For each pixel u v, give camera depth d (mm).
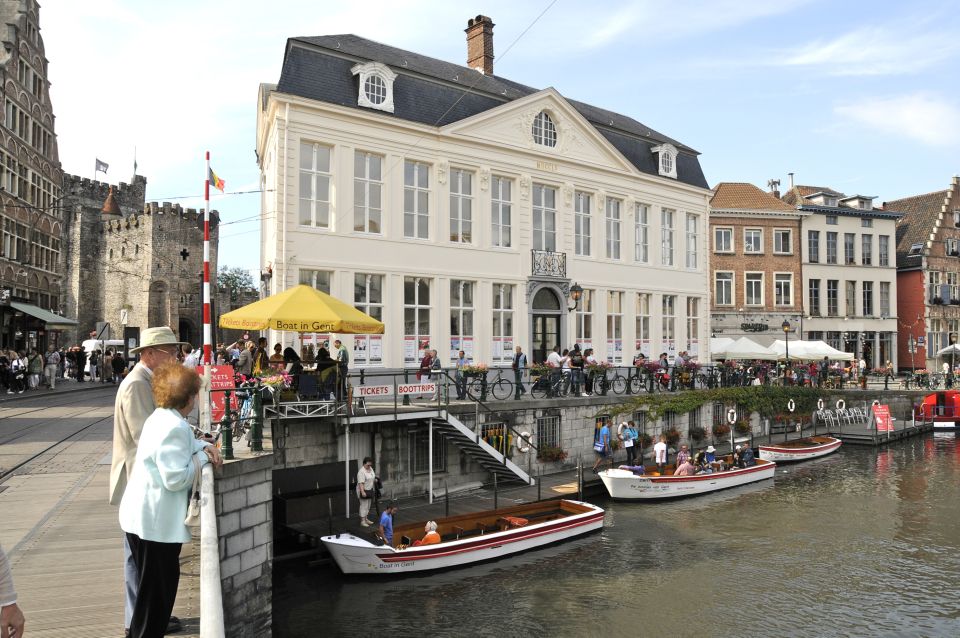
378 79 20547
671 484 19812
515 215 23656
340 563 12867
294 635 10930
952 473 24250
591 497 19469
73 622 5840
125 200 59562
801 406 30891
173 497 3680
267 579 8828
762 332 41125
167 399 3756
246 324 13375
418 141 21188
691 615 12039
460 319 22141
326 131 19312
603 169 26172
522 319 23562
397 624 11367
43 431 15258
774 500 20172
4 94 27203
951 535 16828
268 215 21438
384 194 20531
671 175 28828
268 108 19516
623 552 15227
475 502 16797
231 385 11195
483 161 22750
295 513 14312
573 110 25000
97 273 56156
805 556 15203
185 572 7516
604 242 26391
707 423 25938
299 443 14703
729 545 15883
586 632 11312
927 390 37406
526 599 12531
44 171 31891
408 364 20828
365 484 14609
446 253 21750
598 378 23047
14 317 27859
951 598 12977
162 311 52688
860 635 11445
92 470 11508
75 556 7547
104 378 30234
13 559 7438
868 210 44156
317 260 19031
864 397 34906
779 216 41750
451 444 17781
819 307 42719
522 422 19422
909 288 48281
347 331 14031
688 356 27250
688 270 29688
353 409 15031
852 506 19516
